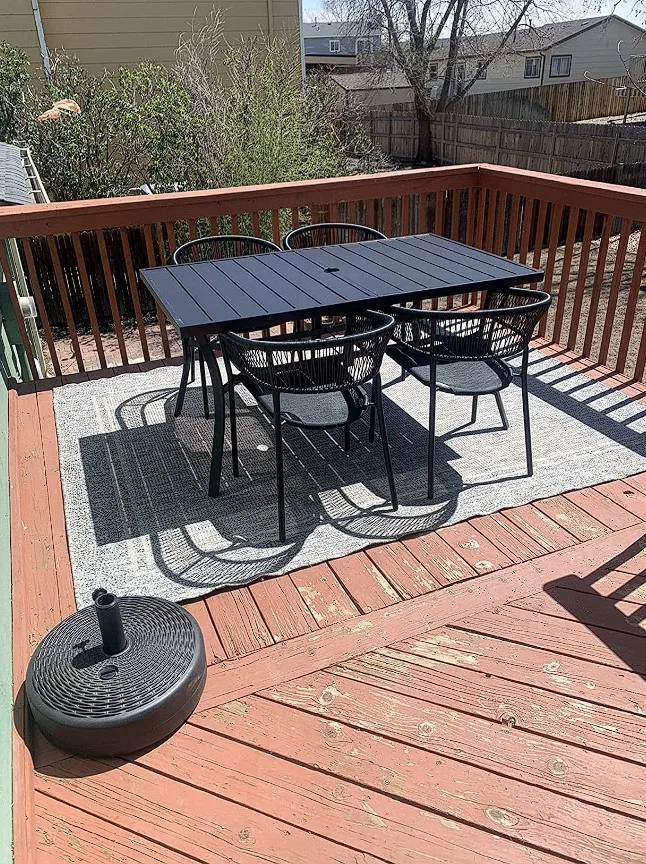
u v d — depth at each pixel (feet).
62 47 27.40
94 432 9.98
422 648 6.13
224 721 5.50
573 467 8.79
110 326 24.12
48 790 5.00
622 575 6.91
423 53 45.98
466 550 7.33
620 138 32.50
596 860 4.47
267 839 4.64
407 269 8.97
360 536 7.61
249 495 8.46
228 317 7.20
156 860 4.53
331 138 29.25
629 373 15.96
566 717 5.46
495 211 13.12
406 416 10.30
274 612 6.56
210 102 26.05
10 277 10.84
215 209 11.47
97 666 5.55
